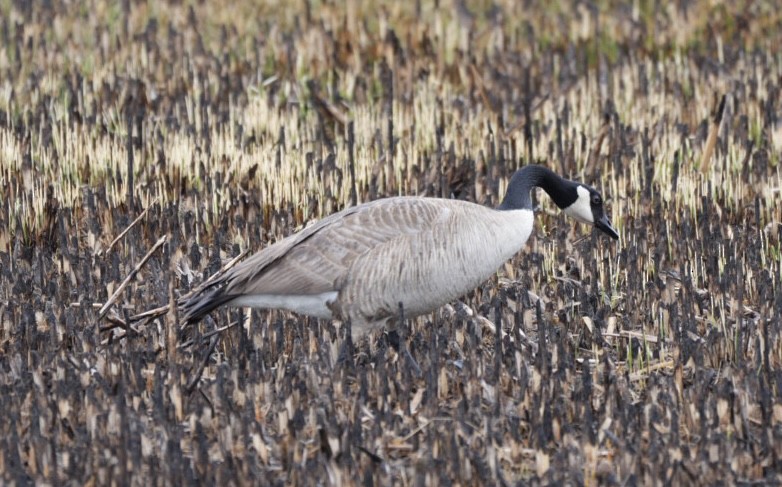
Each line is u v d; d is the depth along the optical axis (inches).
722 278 562.6
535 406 439.8
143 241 641.0
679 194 701.9
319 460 411.5
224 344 514.6
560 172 751.1
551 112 864.3
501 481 398.6
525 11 1146.7
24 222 653.9
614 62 1028.5
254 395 454.3
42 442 408.8
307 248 481.1
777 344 506.9
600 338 521.3
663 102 879.1
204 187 708.7
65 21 1069.8
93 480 395.5
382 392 455.8
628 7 1155.3
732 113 853.8
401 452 426.0
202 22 1096.2
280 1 1153.4
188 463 402.9
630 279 575.2
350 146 748.0
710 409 454.9
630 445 417.1
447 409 461.1
